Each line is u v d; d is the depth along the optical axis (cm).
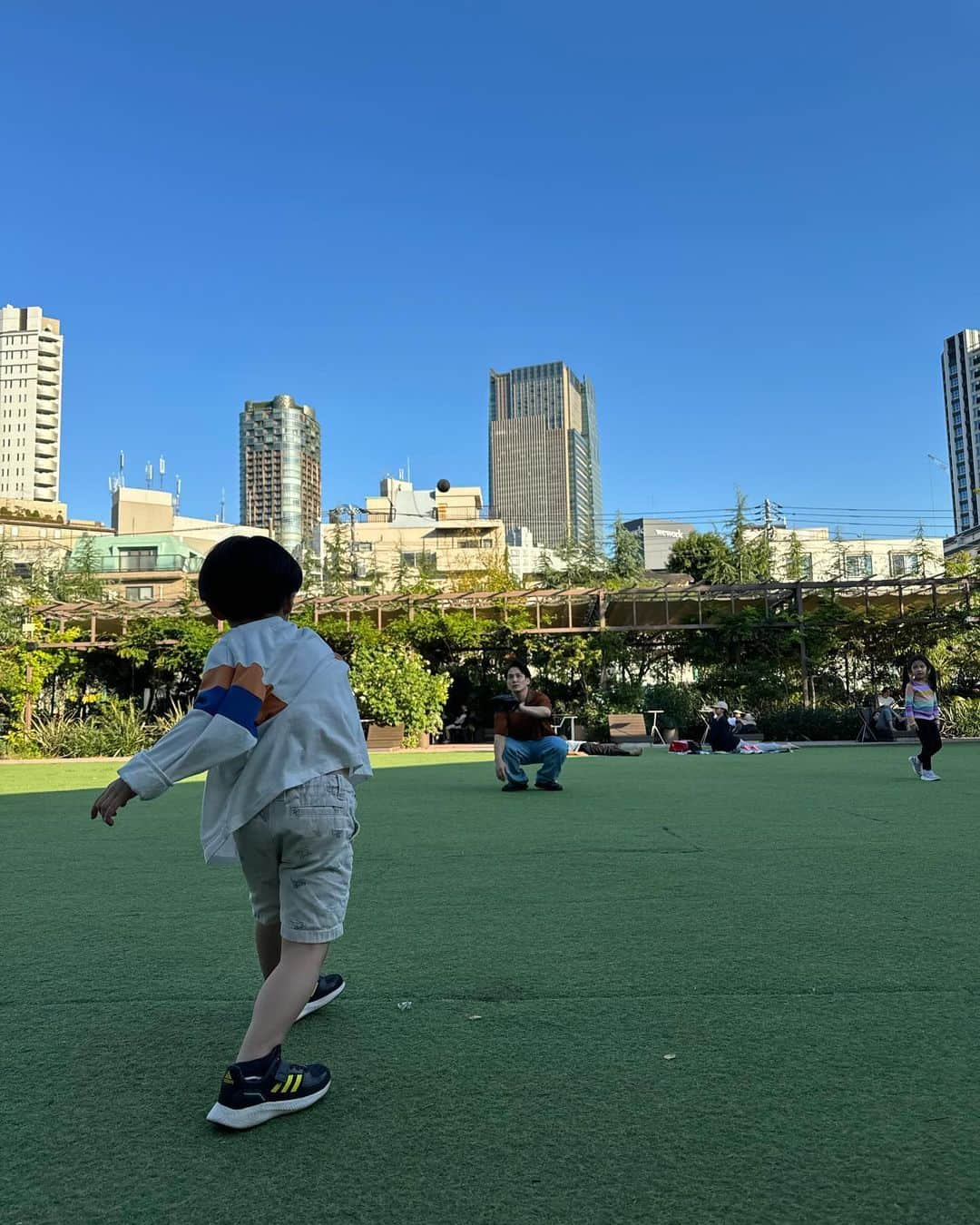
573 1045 235
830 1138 185
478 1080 215
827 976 289
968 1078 212
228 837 214
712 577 3400
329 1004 267
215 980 294
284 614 237
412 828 633
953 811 709
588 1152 181
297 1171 175
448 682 2106
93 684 2308
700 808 738
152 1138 190
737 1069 219
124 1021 258
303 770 215
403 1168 176
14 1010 267
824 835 587
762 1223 156
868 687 2266
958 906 386
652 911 380
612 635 2206
